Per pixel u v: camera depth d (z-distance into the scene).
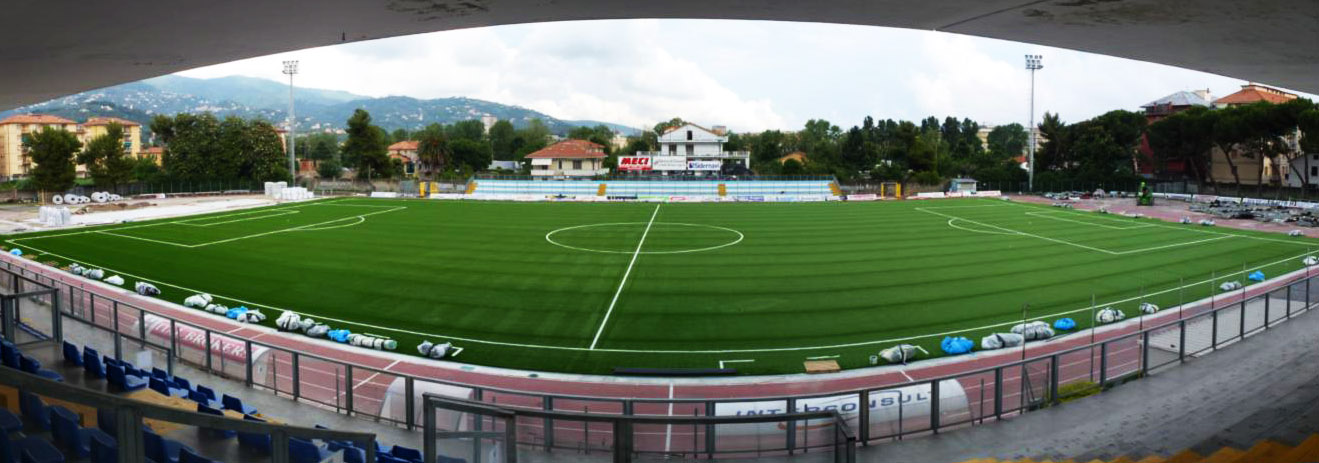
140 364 17.95
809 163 134.12
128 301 32.53
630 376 23.52
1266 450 11.84
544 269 40.94
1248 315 24.98
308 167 174.88
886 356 24.70
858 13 11.63
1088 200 96.94
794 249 48.91
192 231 57.12
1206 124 96.88
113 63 16.28
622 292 35.03
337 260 43.66
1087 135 111.81
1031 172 107.75
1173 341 22.30
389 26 12.98
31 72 17.48
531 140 190.25
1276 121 85.19
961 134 182.62
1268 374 18.11
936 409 13.66
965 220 68.69
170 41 13.75
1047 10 10.74
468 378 23.23
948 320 29.95
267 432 6.96
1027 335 26.81
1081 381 18.38
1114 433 14.02
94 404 5.59
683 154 121.38
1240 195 96.06
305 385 18.17
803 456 11.88
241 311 30.28
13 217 67.06
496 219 69.19
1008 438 13.70
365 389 17.77
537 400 21.11
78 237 52.84
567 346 26.56
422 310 31.41
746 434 12.70
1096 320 29.62
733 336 27.80
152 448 8.97
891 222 66.88
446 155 136.88
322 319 29.83
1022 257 45.34
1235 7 9.92
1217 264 42.88
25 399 9.40
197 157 110.25
